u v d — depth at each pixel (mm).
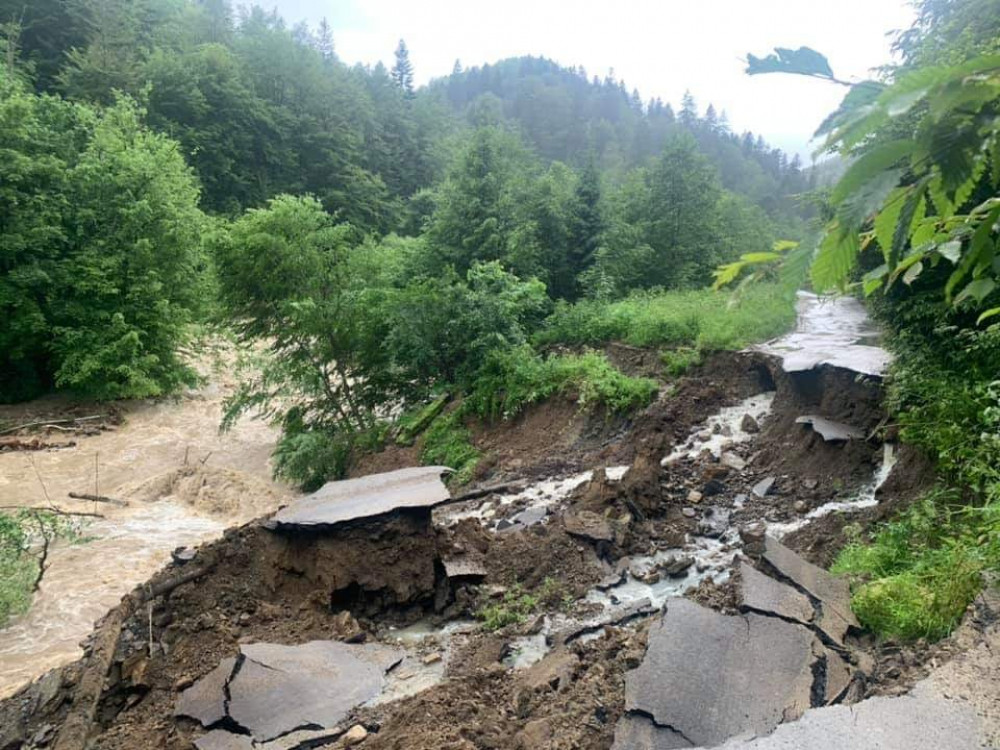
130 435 18750
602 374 12828
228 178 40750
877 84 1076
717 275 1494
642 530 7699
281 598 6652
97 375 20266
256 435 19406
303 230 15922
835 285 1226
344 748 4520
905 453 7000
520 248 19188
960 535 4930
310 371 15773
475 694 4844
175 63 40719
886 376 8086
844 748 3078
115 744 4941
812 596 4988
